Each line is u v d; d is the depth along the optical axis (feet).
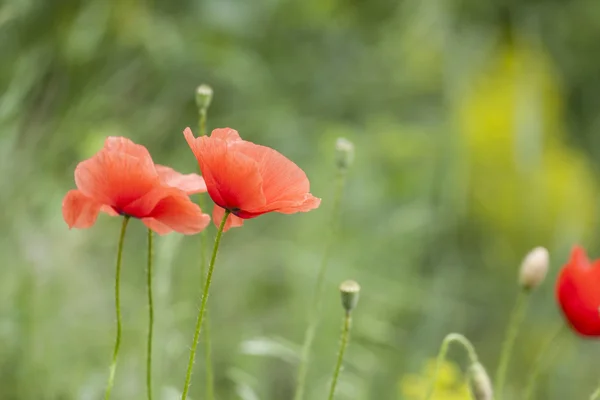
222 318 7.85
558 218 11.60
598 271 5.78
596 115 13.71
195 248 8.30
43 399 6.70
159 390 6.59
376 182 10.41
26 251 6.91
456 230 11.01
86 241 7.45
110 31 9.16
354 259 9.09
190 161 8.71
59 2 8.66
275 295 8.67
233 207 5.44
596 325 5.80
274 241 8.84
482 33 12.46
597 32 13.43
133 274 7.70
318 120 10.98
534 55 12.46
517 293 10.87
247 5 10.02
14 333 6.72
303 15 10.99
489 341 9.97
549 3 13.37
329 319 7.95
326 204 9.46
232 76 9.65
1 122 7.13
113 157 5.40
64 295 7.06
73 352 6.91
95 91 8.55
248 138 10.06
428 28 12.15
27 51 8.24
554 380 9.34
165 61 9.50
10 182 7.11
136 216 5.45
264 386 7.16
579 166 12.39
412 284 9.61
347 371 7.67
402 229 9.70
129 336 6.98
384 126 11.34
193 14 9.78
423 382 6.96
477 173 11.71
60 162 8.25
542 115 12.26
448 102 11.71
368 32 12.09
